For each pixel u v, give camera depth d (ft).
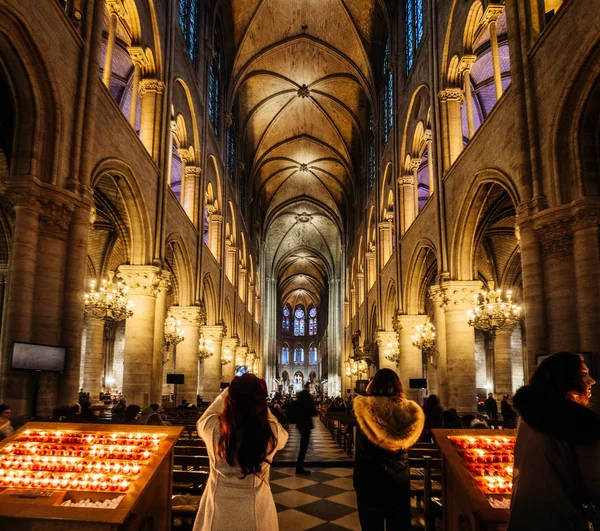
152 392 46.55
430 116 54.19
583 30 26.13
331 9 86.89
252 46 93.35
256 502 10.36
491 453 15.14
